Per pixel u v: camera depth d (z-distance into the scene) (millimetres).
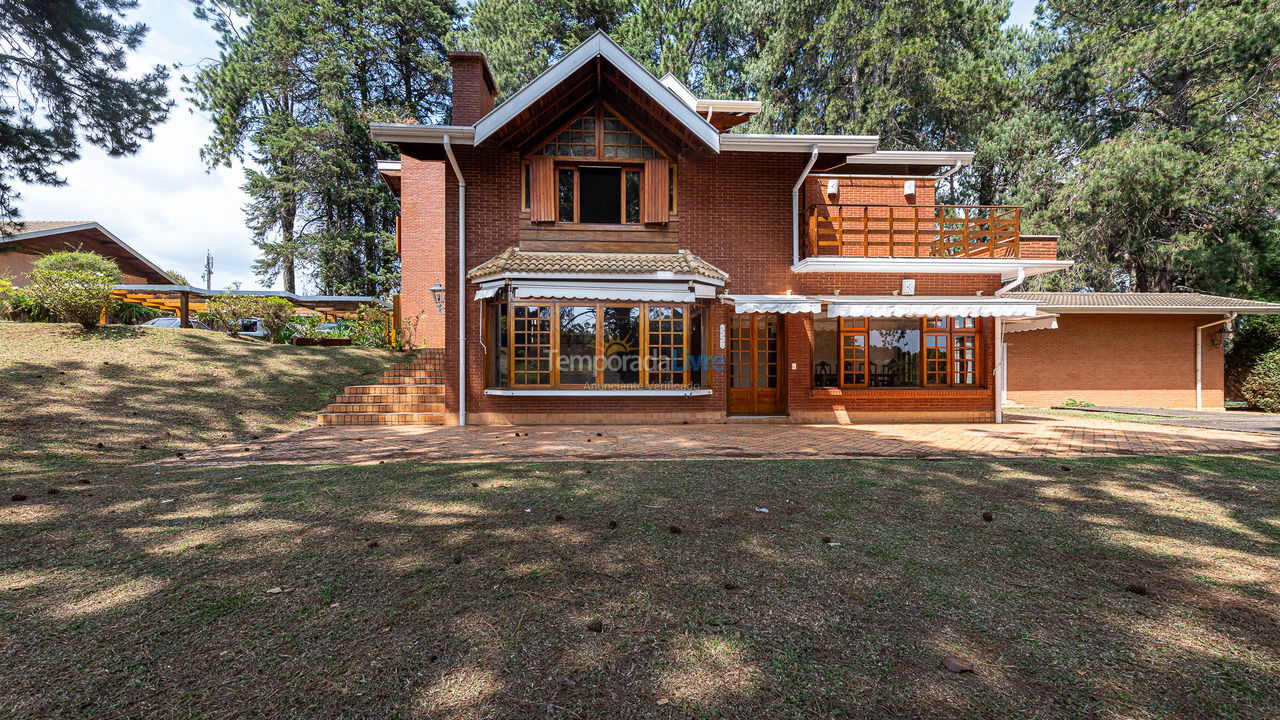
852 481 7465
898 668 3043
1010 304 13500
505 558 4625
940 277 15281
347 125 38250
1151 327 21203
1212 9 25438
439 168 20609
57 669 2965
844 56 30781
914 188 15672
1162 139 26391
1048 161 28953
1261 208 25469
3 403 11000
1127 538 5219
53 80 15664
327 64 36000
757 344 15344
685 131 14117
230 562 4496
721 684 2887
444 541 5027
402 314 20484
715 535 5242
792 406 14797
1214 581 4262
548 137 14453
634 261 13898
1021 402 21297
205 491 6793
